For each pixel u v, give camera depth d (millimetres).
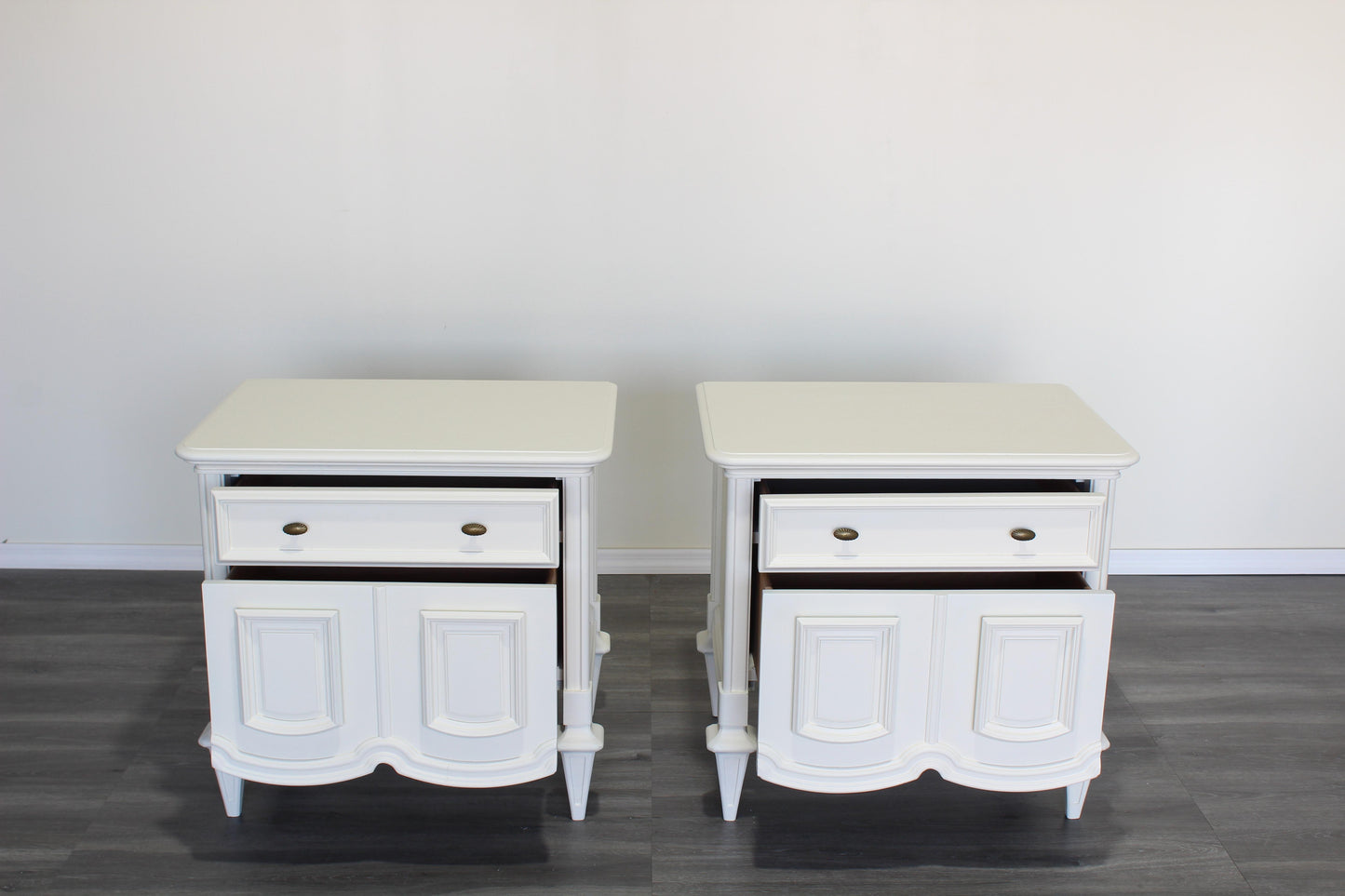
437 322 2686
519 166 2566
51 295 2654
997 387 2246
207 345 2697
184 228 2604
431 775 1947
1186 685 2479
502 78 2504
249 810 2068
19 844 1963
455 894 1883
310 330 2689
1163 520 2906
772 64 2510
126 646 2553
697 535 2891
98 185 2568
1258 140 2586
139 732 2264
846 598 1856
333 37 2471
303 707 1901
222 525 1852
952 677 1913
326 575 1979
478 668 1878
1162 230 2650
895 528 1875
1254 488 2877
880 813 2098
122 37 2463
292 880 1904
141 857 1945
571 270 2646
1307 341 2746
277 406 2051
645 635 2648
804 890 1904
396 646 1873
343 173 2566
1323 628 2719
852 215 2623
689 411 2771
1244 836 2031
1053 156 2592
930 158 2584
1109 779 2182
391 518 1849
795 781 1956
